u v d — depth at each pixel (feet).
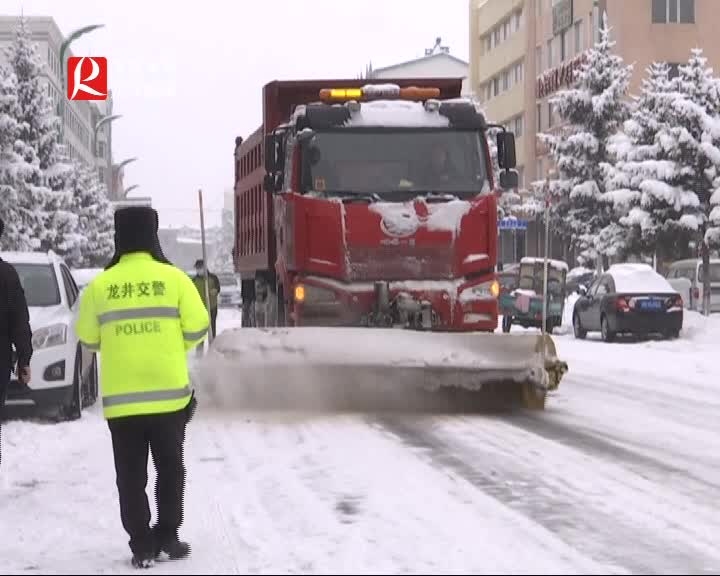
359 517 33.30
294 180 61.21
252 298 88.94
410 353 55.72
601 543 30.32
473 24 379.14
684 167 153.28
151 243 29.17
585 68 208.44
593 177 205.46
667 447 46.65
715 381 76.48
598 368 87.20
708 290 148.87
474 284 61.16
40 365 54.49
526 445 47.03
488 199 61.67
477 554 29.04
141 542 28.25
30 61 234.99
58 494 37.42
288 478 39.47
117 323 28.37
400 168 61.77
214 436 49.60
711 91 155.74
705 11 250.16
